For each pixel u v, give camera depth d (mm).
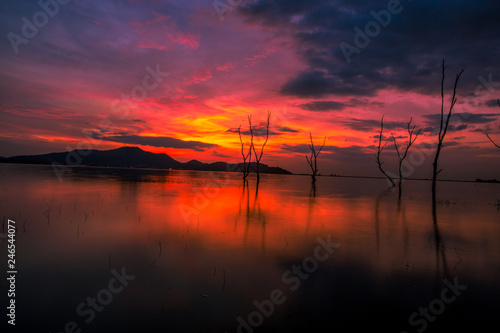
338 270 6051
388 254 7223
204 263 6238
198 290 4949
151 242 7660
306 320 4082
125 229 8953
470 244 8289
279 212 13492
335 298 4777
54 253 6594
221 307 4395
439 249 7750
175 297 4680
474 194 30500
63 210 11734
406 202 19375
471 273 5996
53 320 3934
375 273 5922
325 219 11938
